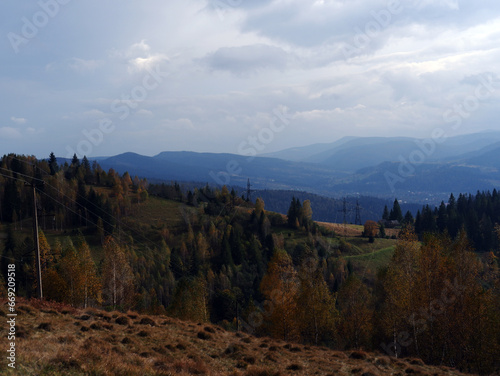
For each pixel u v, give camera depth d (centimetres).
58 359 1506
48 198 15538
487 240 13112
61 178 16988
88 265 5028
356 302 5038
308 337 5341
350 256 13525
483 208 16262
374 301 5378
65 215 15475
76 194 16262
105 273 5675
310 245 13962
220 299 8900
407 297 4116
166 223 17125
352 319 4931
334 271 11156
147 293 9350
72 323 2389
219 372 2011
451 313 3919
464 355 3803
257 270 12162
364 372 2520
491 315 3762
